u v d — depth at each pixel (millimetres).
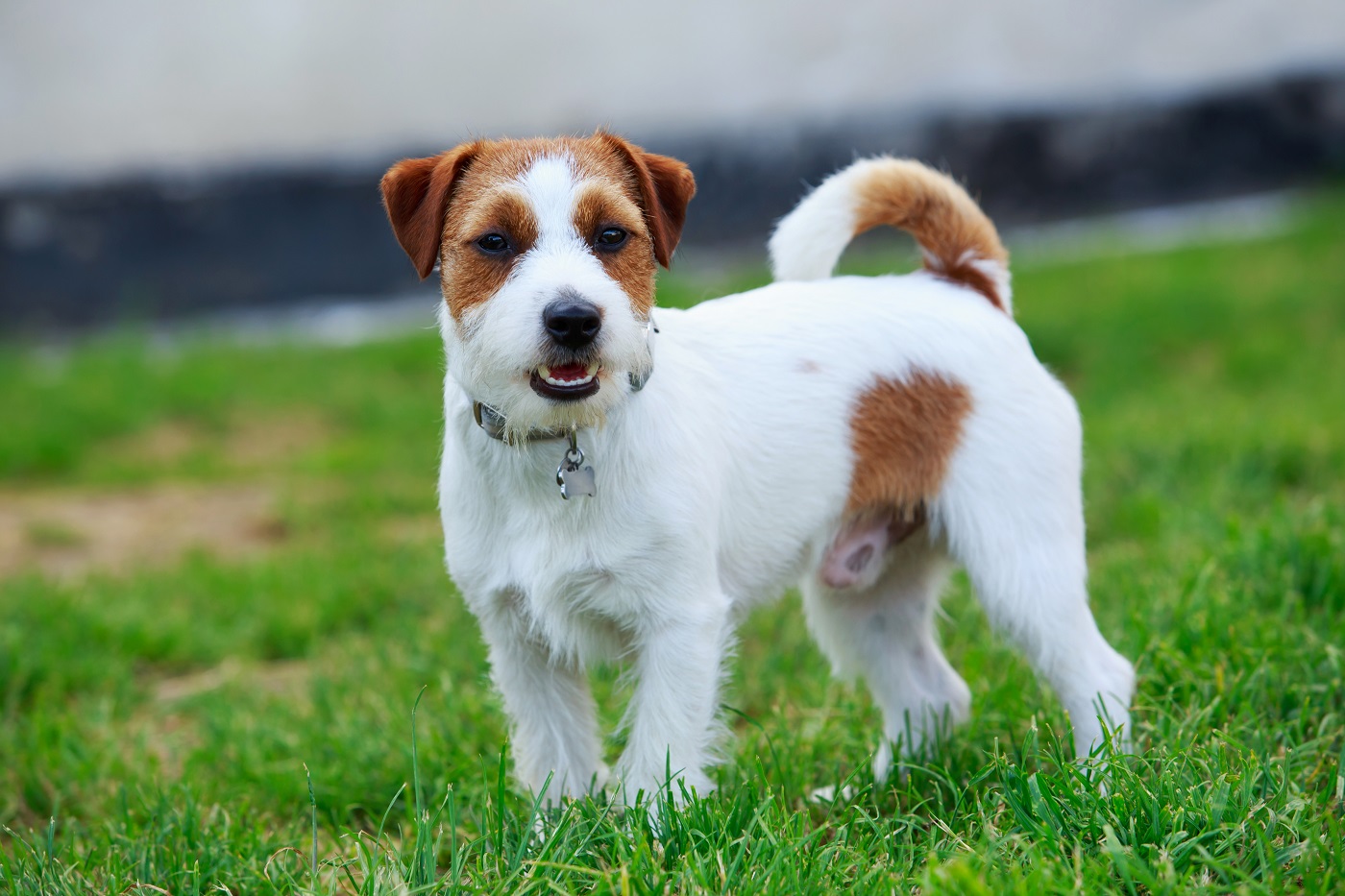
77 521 8859
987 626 5562
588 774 4160
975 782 3793
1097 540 6828
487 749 4684
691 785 3789
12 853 4199
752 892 3189
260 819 4398
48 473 10047
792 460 4105
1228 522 5691
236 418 11195
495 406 3688
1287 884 3137
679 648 3793
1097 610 5473
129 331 14555
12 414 11086
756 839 3445
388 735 4820
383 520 8484
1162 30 17875
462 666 5551
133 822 4352
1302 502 6691
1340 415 8203
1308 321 11414
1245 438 7629
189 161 16172
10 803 4773
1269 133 18094
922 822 3783
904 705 4594
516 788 4270
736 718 5051
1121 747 3855
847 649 4672
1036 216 17438
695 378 3967
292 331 14656
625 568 3744
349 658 5957
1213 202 17750
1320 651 4453
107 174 15820
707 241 16375
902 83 17438
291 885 3607
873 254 15219
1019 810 3465
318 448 10422
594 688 5219
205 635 6531
